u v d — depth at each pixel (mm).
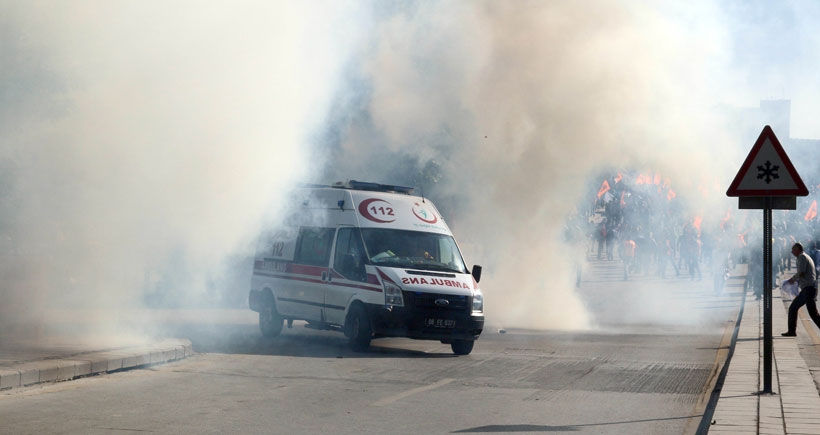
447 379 15070
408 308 18422
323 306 19750
